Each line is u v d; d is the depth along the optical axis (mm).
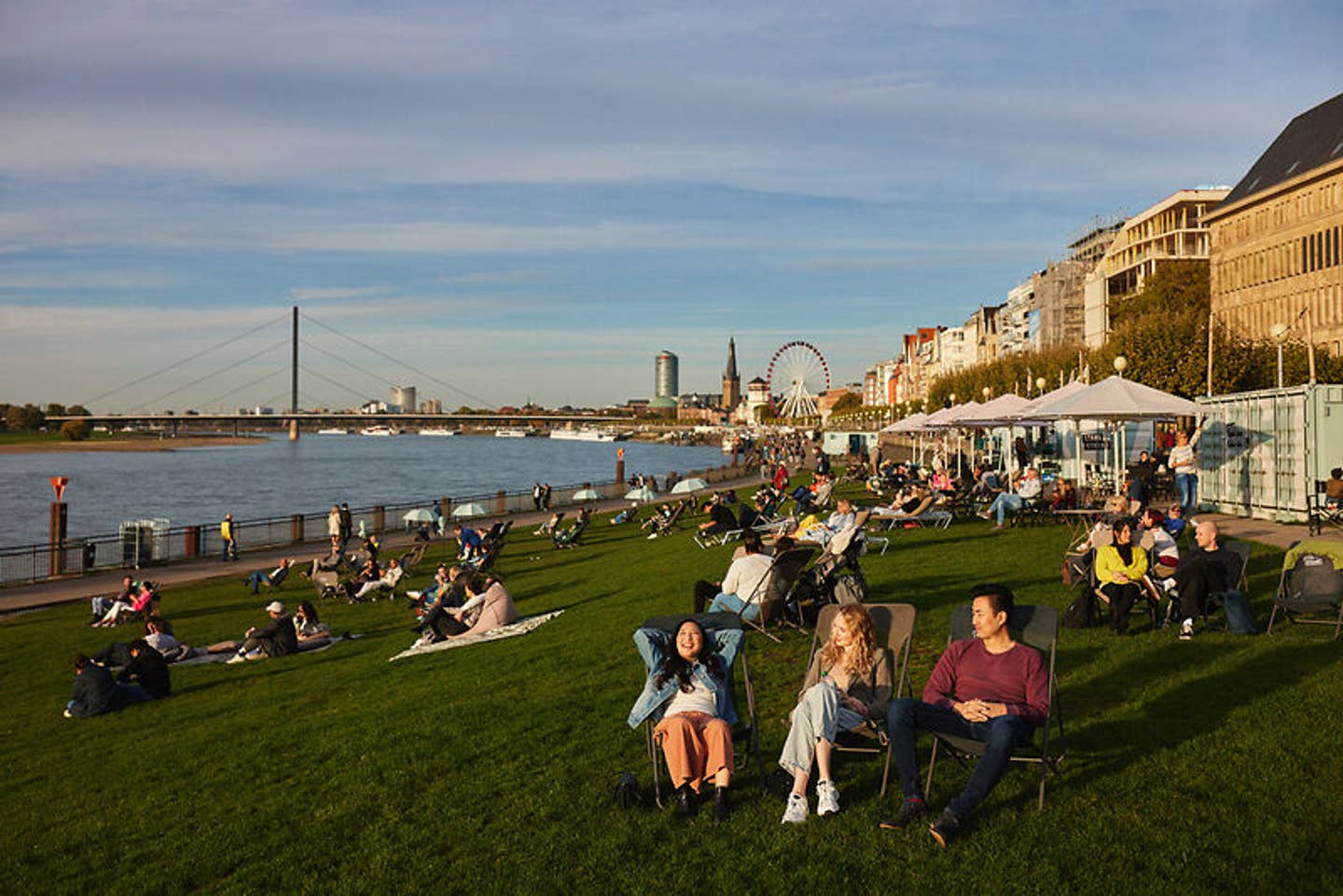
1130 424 32906
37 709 15594
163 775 10586
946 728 7004
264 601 26547
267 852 7652
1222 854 6090
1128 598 11438
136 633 22766
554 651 14258
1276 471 22906
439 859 7043
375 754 9773
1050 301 123062
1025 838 6457
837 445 93000
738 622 8102
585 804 7688
